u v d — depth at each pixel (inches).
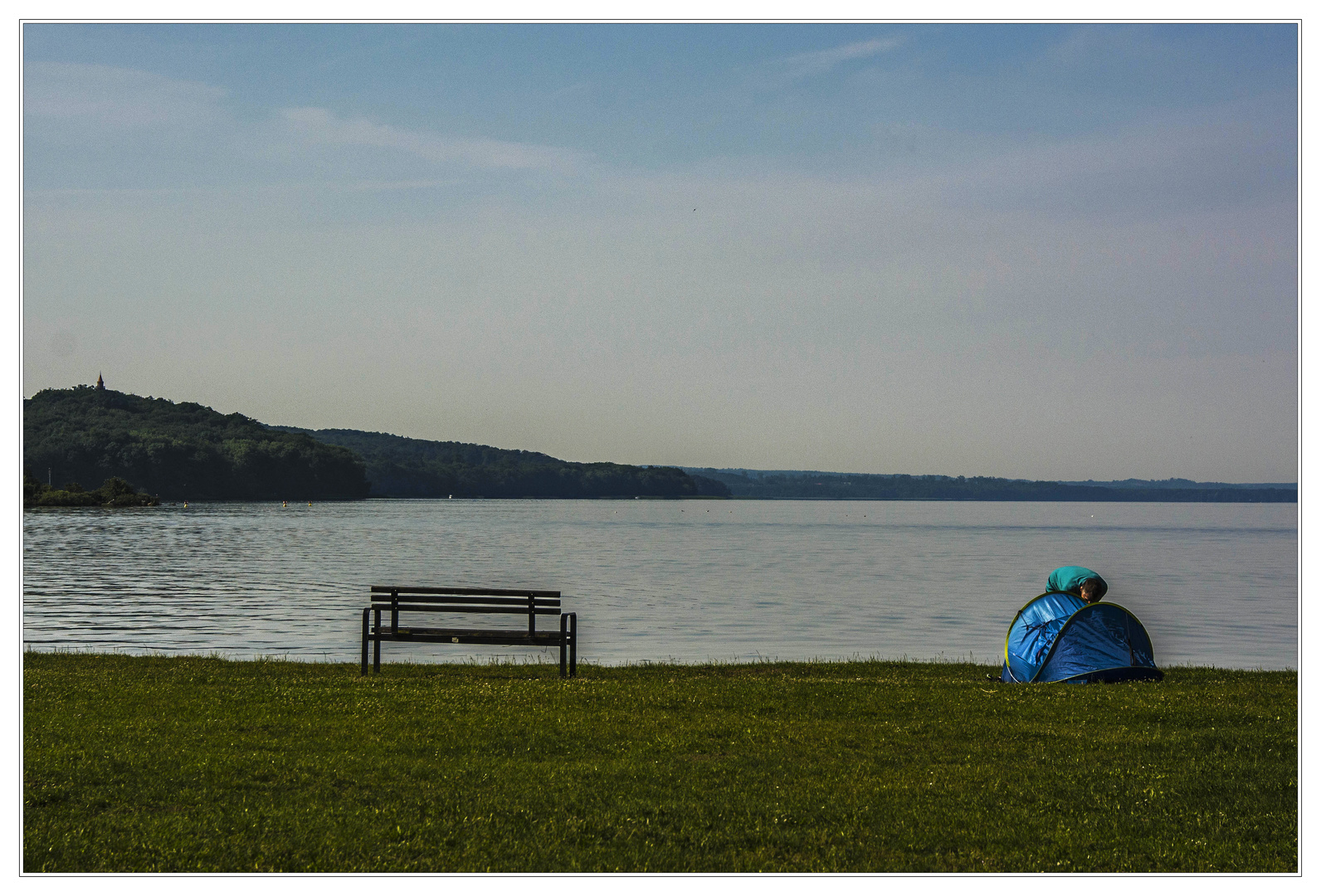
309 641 942.4
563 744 413.1
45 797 330.6
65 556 2090.3
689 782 363.3
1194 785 362.0
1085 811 338.0
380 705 485.7
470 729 435.2
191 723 438.0
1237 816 332.2
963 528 4773.6
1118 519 6569.9
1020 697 527.5
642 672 661.3
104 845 294.7
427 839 304.3
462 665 680.4
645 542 3184.1
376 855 291.9
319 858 289.3
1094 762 394.0
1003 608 1336.1
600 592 1539.1
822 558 2431.1
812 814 330.3
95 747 391.5
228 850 293.0
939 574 1945.1
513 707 487.5
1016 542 3356.3
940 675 665.6
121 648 883.4
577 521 5226.4
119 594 1371.8
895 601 1430.9
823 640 1018.7
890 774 376.8
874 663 730.8
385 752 395.9
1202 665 863.7
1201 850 304.5
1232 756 402.9
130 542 2615.7
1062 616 629.9
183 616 1131.9
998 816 331.6
